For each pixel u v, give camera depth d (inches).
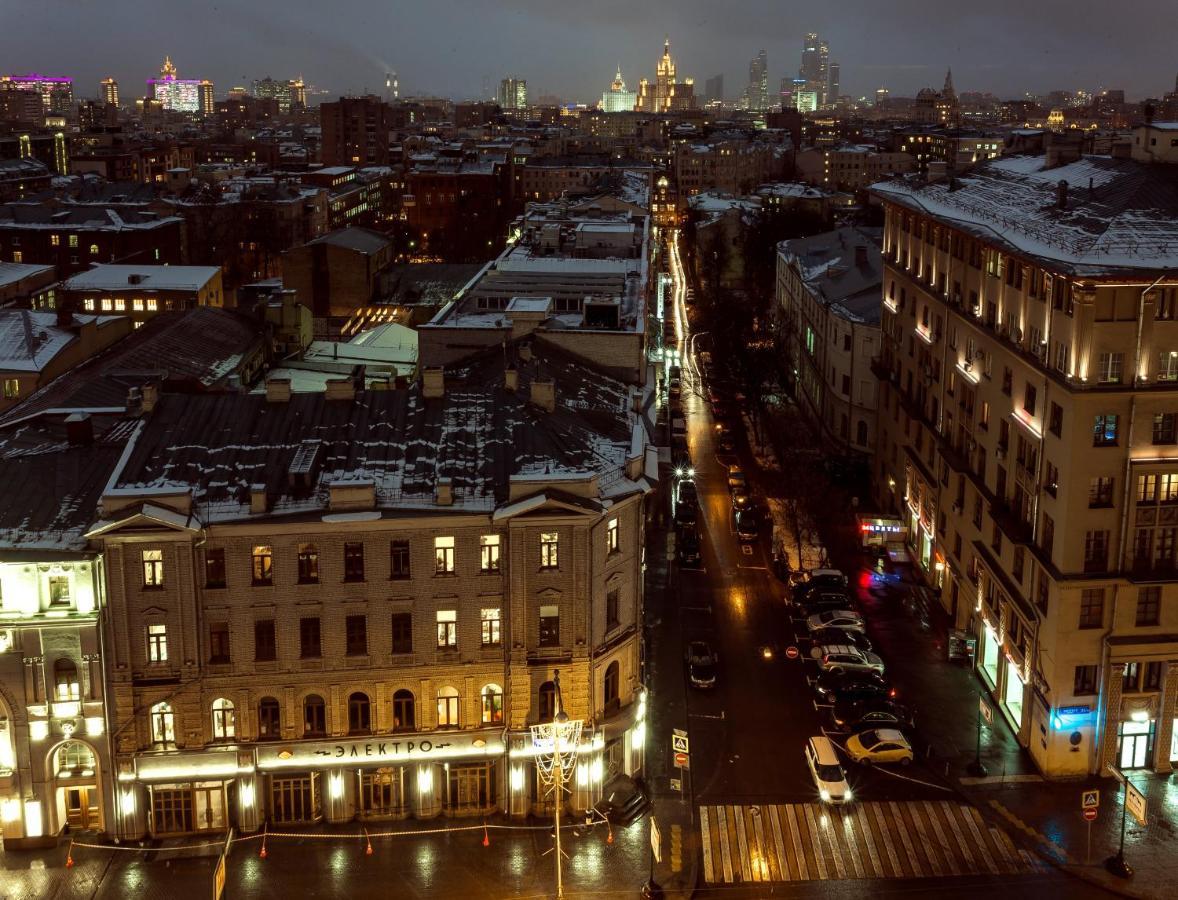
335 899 2144.4
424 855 2274.9
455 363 3275.1
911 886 2206.0
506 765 2373.3
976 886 2201.0
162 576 2206.0
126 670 2224.4
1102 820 2393.0
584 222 5231.3
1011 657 2714.1
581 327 3304.6
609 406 2837.1
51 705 2230.6
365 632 2301.9
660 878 2217.0
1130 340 2320.4
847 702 2795.3
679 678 3004.4
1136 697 2495.1
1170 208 2514.8
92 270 5634.8
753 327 6717.5
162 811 2315.5
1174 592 2443.4
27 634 2188.7
